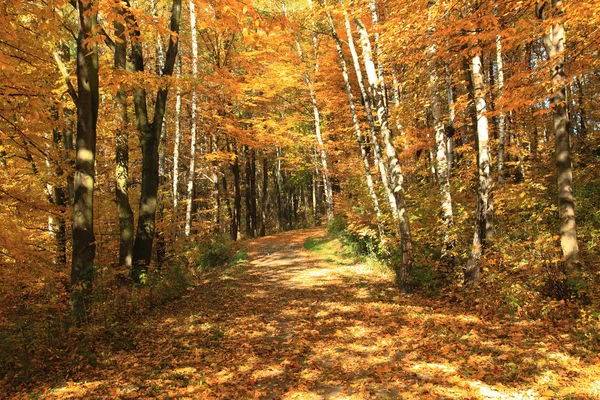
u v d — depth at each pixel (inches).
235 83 769.6
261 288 445.7
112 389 193.6
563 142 270.4
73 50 614.9
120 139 429.7
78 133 314.0
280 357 234.2
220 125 852.6
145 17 211.2
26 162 428.1
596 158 551.5
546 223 363.6
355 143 844.0
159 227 543.8
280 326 298.2
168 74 436.8
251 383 197.8
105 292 326.0
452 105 366.0
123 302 337.7
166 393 188.1
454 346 228.1
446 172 403.2
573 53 275.6
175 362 229.0
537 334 235.0
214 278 513.7
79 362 225.3
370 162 761.0
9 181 386.3
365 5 385.1
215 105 839.7
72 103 450.0
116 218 520.4
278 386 194.7
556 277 274.5
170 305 367.2
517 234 353.1
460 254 368.2
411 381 187.3
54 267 402.3
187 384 199.2
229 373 212.7
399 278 427.2
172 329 292.7
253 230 1190.3
